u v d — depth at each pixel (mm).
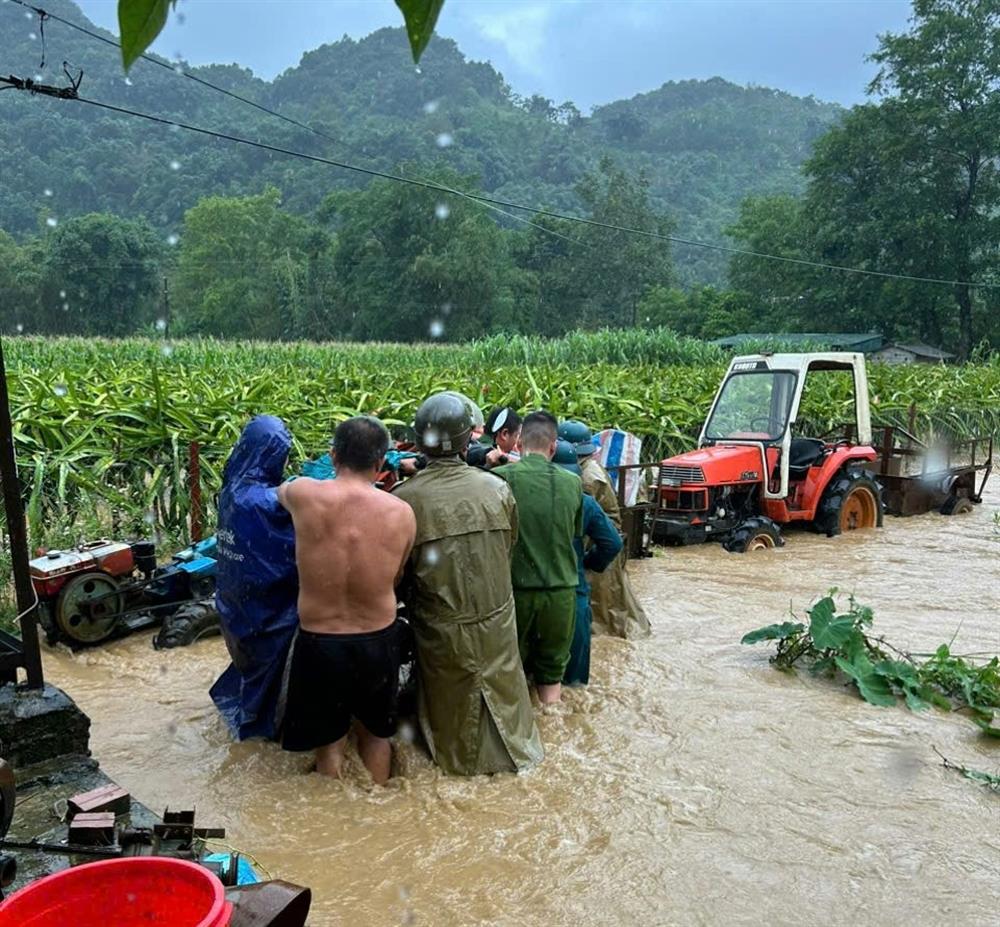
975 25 51188
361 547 3773
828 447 10219
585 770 4172
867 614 5703
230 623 4258
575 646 5180
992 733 4664
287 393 9695
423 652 4141
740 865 3398
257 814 3725
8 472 3311
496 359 26969
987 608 7262
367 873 3307
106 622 5934
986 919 3084
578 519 4820
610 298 83812
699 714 4891
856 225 55562
